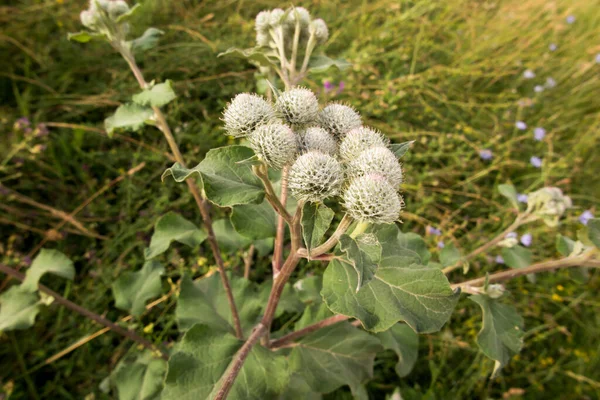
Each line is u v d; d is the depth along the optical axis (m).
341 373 0.25
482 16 0.59
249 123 0.19
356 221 0.19
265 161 0.17
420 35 0.52
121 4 0.28
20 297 0.27
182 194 0.40
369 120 0.46
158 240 0.26
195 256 0.37
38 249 0.38
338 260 0.18
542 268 0.22
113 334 0.34
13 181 0.41
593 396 0.34
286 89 0.25
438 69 0.50
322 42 0.27
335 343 0.26
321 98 0.46
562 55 0.59
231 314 0.28
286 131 0.18
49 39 0.52
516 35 0.57
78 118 0.47
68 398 0.32
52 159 0.43
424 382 0.34
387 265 0.18
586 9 0.64
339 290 0.17
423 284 0.17
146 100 0.25
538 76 0.55
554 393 0.34
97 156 0.43
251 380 0.20
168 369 0.19
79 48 0.50
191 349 0.20
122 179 0.43
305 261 0.36
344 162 0.20
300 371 0.25
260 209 0.23
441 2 0.59
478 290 0.21
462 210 0.43
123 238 0.37
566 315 0.38
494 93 0.54
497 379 0.34
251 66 0.51
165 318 0.34
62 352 0.32
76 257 0.37
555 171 0.44
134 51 0.28
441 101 0.48
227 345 0.21
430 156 0.45
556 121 0.51
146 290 0.29
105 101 0.45
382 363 0.34
